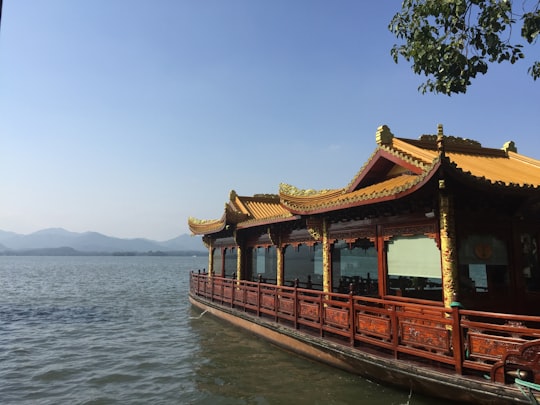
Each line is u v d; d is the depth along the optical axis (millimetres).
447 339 8742
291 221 17078
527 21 7070
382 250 12117
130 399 11438
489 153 14609
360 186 14469
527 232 11406
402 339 9695
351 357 10836
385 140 13070
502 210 10953
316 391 10797
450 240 9648
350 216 13555
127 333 21141
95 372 14172
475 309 10320
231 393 11375
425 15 7746
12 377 13711
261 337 16391
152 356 16172
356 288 14891
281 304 15055
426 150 12883
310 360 13086
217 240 27078
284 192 16031
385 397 9961
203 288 24781
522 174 12219
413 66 8164
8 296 40125
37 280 64750
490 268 10828
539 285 11453
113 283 58000
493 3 7090
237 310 19047
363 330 10852
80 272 92250
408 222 11109
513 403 7469
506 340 7789
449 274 9555
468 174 9094
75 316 27125
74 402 11289
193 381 12758
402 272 11375
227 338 17859
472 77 7691
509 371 7699
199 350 16391
